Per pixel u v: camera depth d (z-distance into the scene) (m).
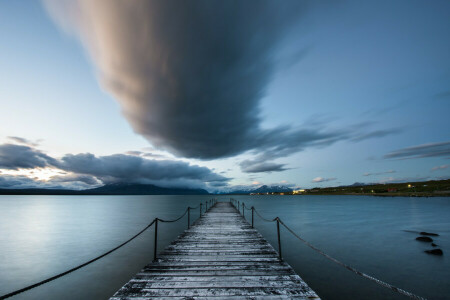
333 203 81.31
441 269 11.04
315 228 23.98
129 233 21.58
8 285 9.60
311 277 10.10
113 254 14.00
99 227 25.75
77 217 37.66
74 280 9.91
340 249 15.00
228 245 8.09
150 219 33.72
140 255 13.79
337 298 8.14
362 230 22.56
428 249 14.96
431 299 8.09
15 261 12.83
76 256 13.77
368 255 13.56
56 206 75.81
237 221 14.49
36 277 10.48
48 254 14.24
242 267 5.81
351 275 10.33
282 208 56.88
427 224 26.48
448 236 19.28
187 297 4.23
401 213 40.31
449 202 71.75
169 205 79.94
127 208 62.78
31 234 21.44
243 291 4.46
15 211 53.06
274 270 5.59
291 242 17.23
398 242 17.05
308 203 83.62
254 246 7.94
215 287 4.64
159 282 4.88
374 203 75.38
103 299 8.17
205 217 16.64
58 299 8.16
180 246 7.95
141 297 4.23
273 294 4.34
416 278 9.95
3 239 19.09
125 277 10.26
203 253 7.07
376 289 8.81
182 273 5.39
